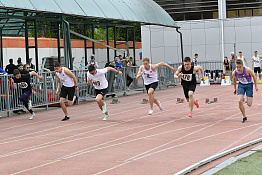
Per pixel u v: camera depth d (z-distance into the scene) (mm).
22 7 19641
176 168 7875
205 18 41562
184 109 17625
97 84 14922
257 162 7961
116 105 20328
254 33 40062
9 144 11234
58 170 8016
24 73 16359
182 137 11180
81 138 11633
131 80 26125
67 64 23344
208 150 9398
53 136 12203
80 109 19328
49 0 21922
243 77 13430
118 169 7926
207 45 41219
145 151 9508
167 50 42250
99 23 30469
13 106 17859
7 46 31547
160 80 29453
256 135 11086
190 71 14297
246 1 40469
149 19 30906
